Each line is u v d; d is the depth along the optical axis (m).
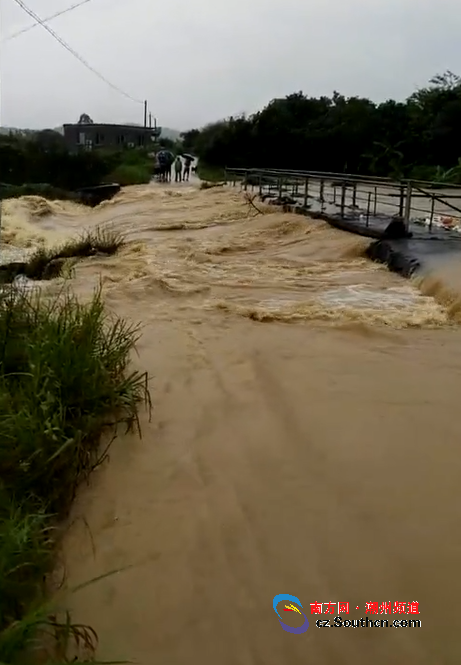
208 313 7.55
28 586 2.78
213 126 48.69
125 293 8.37
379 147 38.03
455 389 5.29
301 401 5.01
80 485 3.75
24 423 3.47
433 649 2.68
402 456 4.18
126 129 59.56
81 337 4.71
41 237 17.14
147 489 3.76
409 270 9.16
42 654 2.56
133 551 3.23
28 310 5.27
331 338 6.63
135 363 5.72
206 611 2.87
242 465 4.04
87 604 2.89
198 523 3.46
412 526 3.45
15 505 3.13
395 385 5.37
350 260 10.73
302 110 43.94
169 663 2.60
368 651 2.67
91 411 4.14
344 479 3.89
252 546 3.28
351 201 17.41
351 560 3.19
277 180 21.83
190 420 4.64
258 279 9.37
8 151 34.78
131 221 18.50
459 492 3.77
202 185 29.09
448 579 3.06
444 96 38.12
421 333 6.76
